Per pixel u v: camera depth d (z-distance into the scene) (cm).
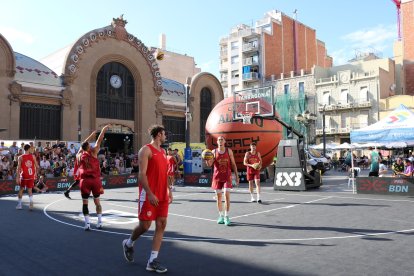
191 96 3819
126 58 3272
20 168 1072
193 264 503
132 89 3362
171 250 580
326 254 541
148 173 483
